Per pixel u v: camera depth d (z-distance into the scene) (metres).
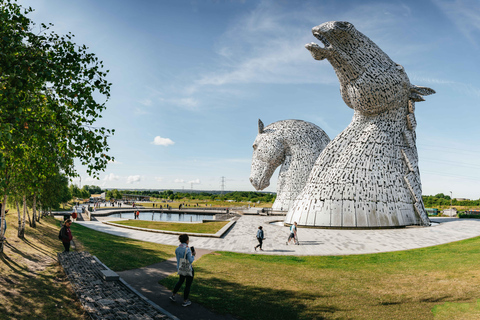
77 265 9.55
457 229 20.77
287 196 34.16
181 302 7.44
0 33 6.12
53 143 7.52
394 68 23.09
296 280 9.75
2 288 7.07
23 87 6.36
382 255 14.07
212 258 13.45
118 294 7.19
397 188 23.11
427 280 9.29
